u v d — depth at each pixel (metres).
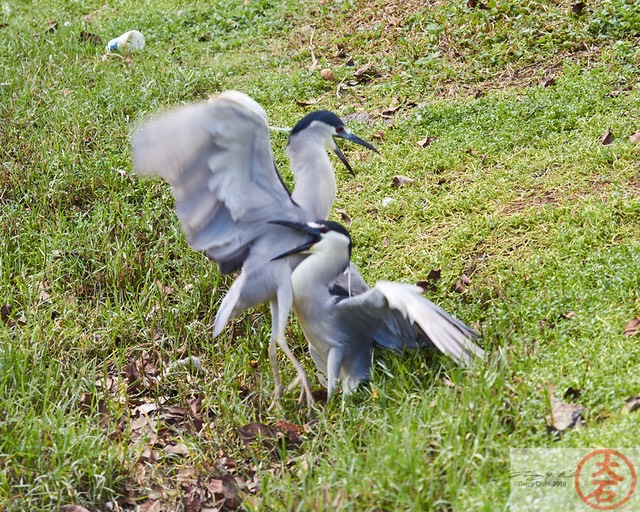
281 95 10.94
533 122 9.41
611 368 6.02
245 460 6.50
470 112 9.90
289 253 6.80
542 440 5.61
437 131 9.76
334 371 6.73
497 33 10.98
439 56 11.04
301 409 6.91
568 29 10.63
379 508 5.36
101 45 12.85
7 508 5.94
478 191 8.64
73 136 10.24
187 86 11.17
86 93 11.23
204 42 12.72
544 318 6.85
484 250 7.88
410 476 5.36
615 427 5.51
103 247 8.63
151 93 11.08
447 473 5.42
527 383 6.07
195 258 8.46
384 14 12.21
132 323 7.83
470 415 5.82
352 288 7.10
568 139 9.09
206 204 6.82
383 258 8.13
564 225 7.85
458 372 6.21
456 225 8.30
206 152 6.57
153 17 13.41
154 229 8.92
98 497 6.16
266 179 6.75
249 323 7.72
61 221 8.93
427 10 11.88
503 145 9.25
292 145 7.71
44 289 8.26
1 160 10.00
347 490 5.49
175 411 7.11
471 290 7.40
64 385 7.05
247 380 7.25
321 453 6.21
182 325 7.85
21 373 6.93
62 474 6.14
